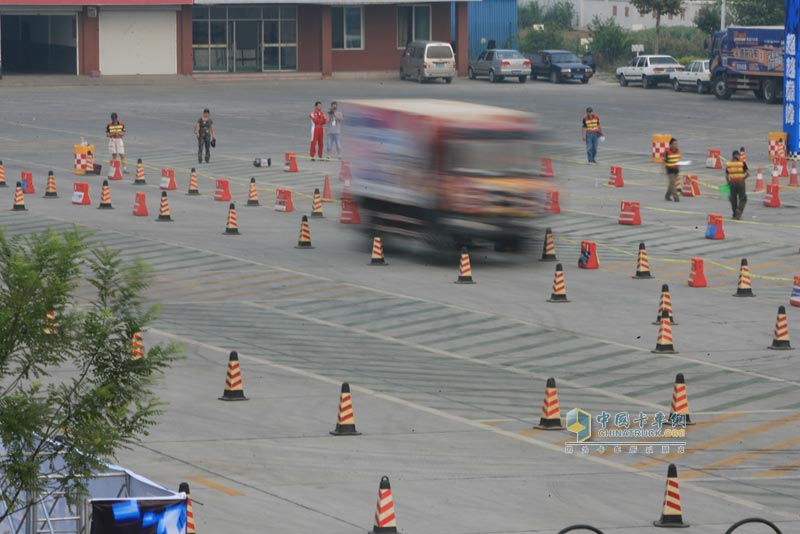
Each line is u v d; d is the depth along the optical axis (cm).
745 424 3291
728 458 3023
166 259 5309
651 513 2633
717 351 4025
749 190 7550
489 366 3828
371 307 4562
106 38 13362
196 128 8300
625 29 18412
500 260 5478
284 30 14225
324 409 3362
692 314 4525
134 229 5991
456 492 2734
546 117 10812
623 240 5975
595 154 8531
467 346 4056
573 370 3794
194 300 4603
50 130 9688
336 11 14462
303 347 4009
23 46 14038
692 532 2520
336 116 8588
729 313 4547
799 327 4334
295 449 3019
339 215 6550
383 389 3566
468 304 4631
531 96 12556
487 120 5294
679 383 3278
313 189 7381
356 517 2555
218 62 14012
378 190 5653
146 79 13362
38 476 1970
